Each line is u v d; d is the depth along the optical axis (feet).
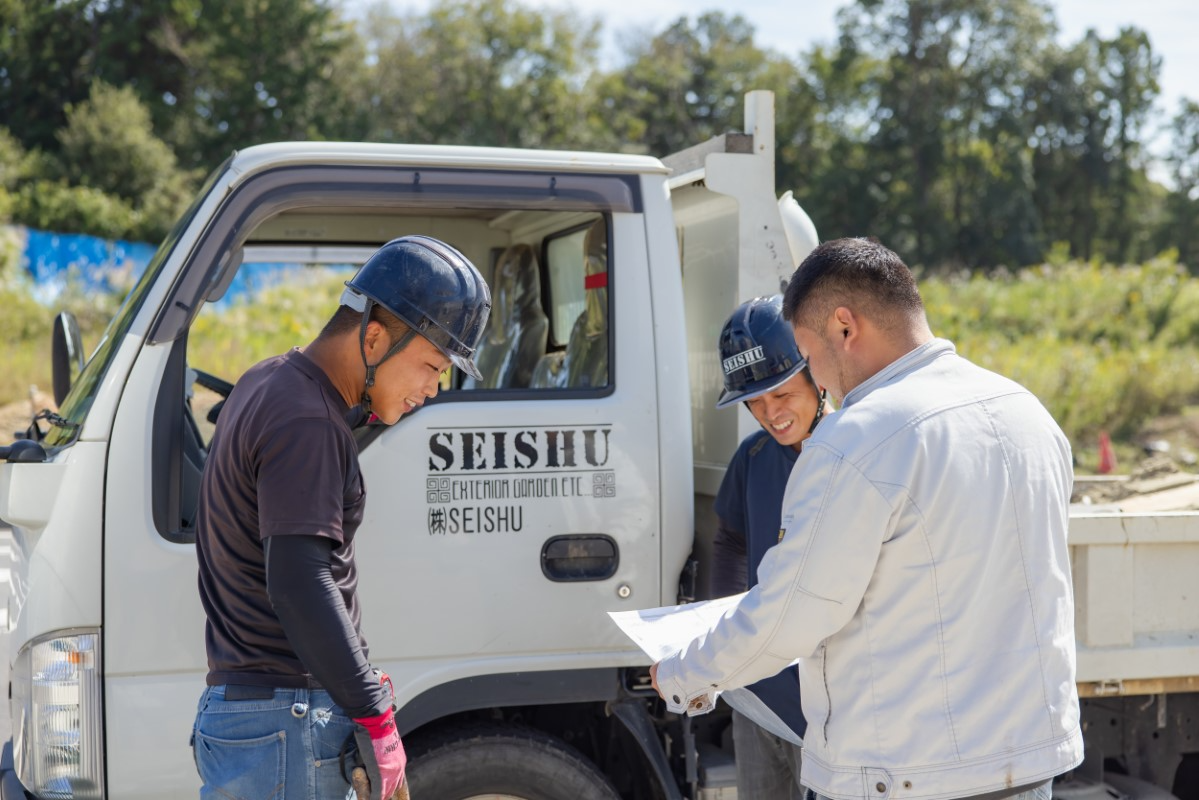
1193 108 222.69
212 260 9.46
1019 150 201.16
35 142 121.90
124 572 9.04
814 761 7.04
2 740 16.58
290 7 131.03
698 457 11.99
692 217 12.03
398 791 7.19
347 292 7.53
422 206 10.05
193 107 127.85
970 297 84.38
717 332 11.48
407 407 7.75
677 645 7.91
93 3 128.77
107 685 9.02
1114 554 10.66
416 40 167.22
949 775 6.54
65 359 12.72
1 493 9.32
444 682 9.66
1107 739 11.89
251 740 7.24
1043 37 208.74
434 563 9.61
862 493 6.56
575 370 11.32
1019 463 6.80
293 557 6.82
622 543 10.05
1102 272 89.20
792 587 6.70
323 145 9.77
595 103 192.65
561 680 9.93
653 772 10.39
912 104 200.54
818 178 201.26
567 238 12.16
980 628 6.62
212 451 7.48
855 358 7.17
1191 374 60.44
